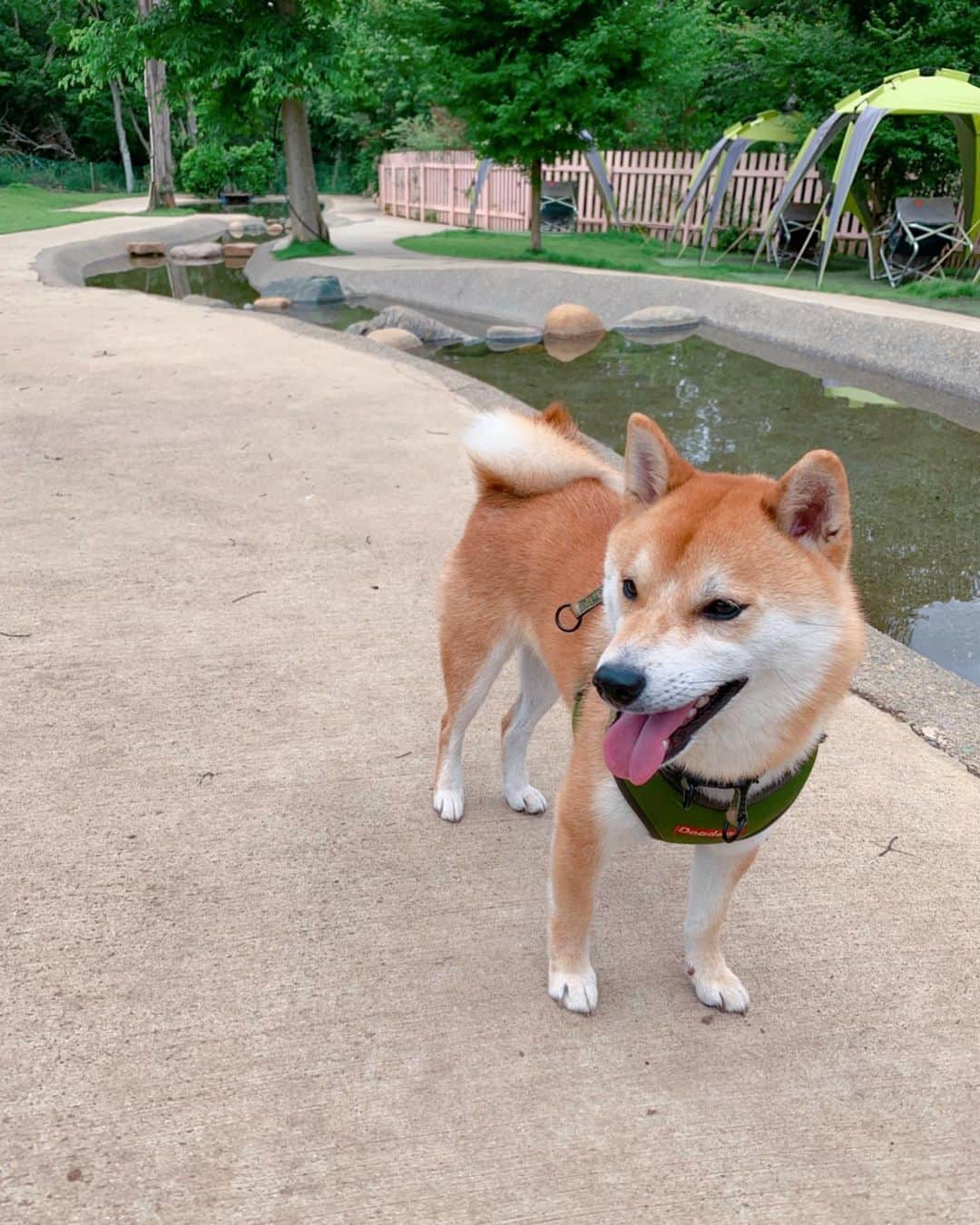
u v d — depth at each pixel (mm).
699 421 3260
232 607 1649
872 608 1954
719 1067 879
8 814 1148
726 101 7355
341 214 11945
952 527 2344
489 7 6082
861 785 1255
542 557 1077
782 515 822
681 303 5223
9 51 16516
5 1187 750
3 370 3232
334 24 7008
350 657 1516
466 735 1375
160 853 1103
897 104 4918
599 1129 815
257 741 1309
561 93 6184
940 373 3777
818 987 968
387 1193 758
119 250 8062
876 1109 844
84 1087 830
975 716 1387
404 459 2412
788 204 6543
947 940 1021
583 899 914
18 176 15766
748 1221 750
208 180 14383
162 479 2238
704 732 821
